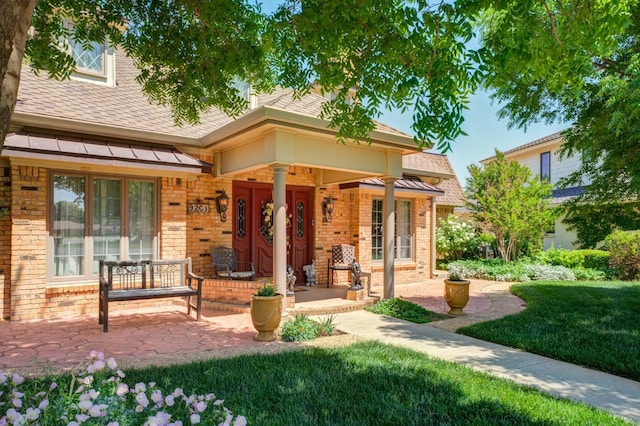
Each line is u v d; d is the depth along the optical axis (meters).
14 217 7.79
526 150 24.30
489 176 17.55
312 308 8.95
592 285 13.31
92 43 10.60
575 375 5.30
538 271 15.59
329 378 4.87
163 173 9.42
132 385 4.48
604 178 9.22
